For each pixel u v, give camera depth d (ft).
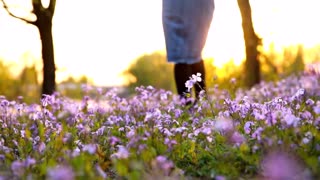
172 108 22.50
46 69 26.55
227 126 17.47
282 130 17.34
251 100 26.32
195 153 18.08
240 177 16.53
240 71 44.42
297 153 16.78
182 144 18.08
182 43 24.61
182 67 24.75
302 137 17.07
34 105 23.90
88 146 17.15
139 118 22.66
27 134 18.85
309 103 19.69
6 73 62.18
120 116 22.53
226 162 16.89
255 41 43.01
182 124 20.16
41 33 26.37
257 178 16.34
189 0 24.43
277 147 16.72
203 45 24.98
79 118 22.49
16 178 15.85
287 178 14.64
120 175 16.61
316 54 54.03
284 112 18.16
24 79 59.57
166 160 16.79
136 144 17.29
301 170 16.17
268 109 19.21
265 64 52.85
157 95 26.63
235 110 19.66
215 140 18.34
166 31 24.80
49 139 19.01
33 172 16.53
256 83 43.34
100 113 24.12
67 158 16.46
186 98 24.71
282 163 14.61
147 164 16.56
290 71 51.29
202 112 21.79
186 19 24.52
